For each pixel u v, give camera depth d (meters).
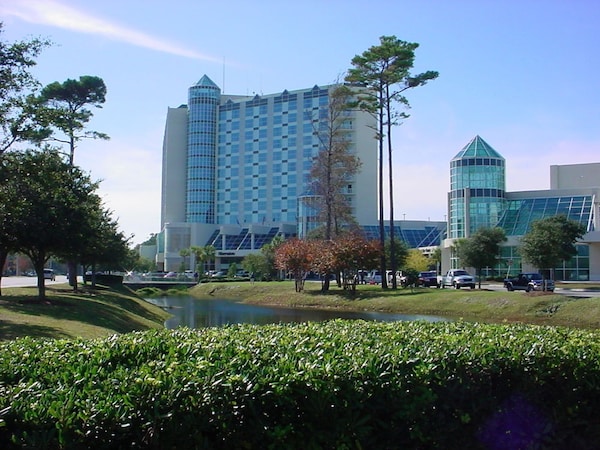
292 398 4.59
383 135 49.78
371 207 108.06
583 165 80.44
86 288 41.41
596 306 28.23
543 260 37.78
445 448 5.18
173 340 6.59
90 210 24.61
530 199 71.19
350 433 4.70
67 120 24.39
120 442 4.11
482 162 72.56
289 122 118.69
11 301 23.45
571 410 5.90
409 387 5.02
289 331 7.55
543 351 5.97
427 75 47.19
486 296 35.50
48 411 4.04
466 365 5.46
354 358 5.26
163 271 114.69
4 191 20.05
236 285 64.06
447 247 73.25
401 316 34.34
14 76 16.77
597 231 56.19
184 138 126.06
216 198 124.19
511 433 5.61
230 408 4.39
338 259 46.44
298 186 116.25
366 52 46.91
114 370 5.29
